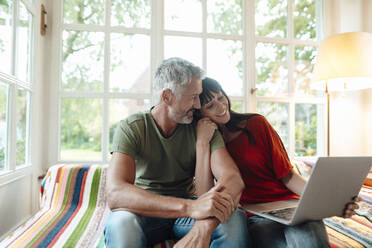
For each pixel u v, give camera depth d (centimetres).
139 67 212
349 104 237
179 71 100
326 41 193
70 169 156
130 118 109
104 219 129
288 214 83
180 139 110
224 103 115
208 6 224
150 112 113
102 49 208
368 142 235
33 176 179
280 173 106
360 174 84
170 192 111
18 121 160
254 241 94
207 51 222
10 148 150
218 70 224
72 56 204
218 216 79
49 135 196
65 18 204
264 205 96
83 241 102
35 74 180
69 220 127
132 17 213
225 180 90
